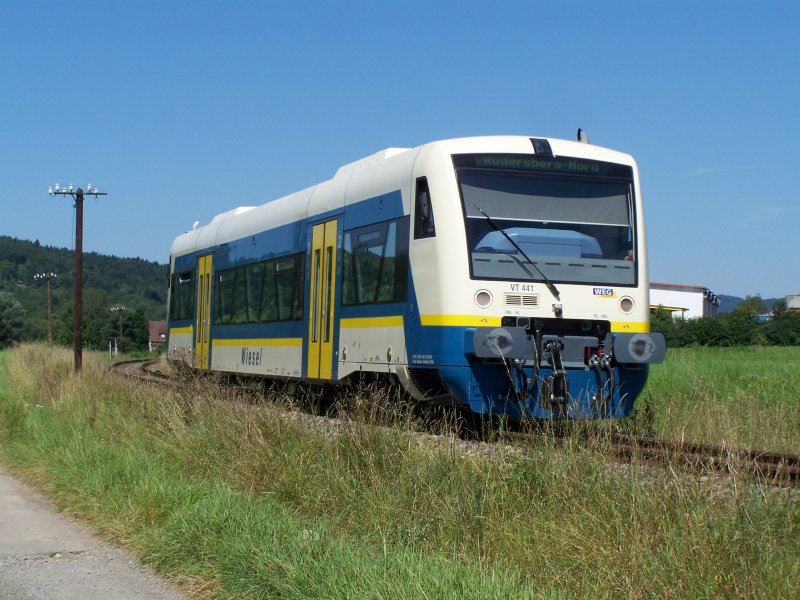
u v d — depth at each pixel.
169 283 26.75
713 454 8.93
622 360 12.45
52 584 6.75
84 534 8.35
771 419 10.52
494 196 12.72
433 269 12.55
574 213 13.03
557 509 6.86
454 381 12.23
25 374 23.12
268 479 8.81
